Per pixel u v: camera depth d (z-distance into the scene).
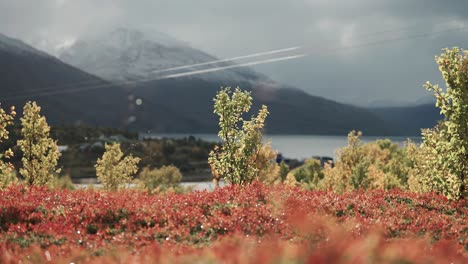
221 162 23.05
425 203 18.28
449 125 18.33
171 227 13.43
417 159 32.91
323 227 9.92
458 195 18.62
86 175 93.88
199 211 15.08
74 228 12.68
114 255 9.12
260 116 23.12
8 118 22.39
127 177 39.94
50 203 15.35
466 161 18.27
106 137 136.62
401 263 5.67
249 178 22.88
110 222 13.97
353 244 5.43
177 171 69.44
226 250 6.06
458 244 12.39
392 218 15.03
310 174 67.94
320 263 5.07
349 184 37.25
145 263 7.37
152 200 16.64
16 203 14.74
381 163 56.22
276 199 16.11
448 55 18.34
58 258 9.28
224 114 22.97
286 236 11.57
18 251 10.15
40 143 25.62
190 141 156.75
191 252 9.27
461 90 17.95
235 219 13.82
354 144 42.94
